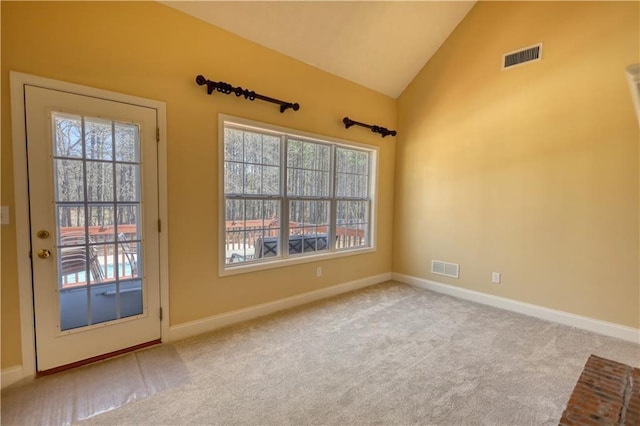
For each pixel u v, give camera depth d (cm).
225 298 292
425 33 368
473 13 361
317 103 353
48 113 202
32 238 201
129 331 242
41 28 198
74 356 220
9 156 192
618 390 120
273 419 172
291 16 289
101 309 230
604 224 282
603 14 276
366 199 432
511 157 337
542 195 316
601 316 285
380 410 180
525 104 325
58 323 213
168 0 243
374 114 417
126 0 228
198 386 199
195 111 264
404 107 438
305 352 244
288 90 326
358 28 327
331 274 384
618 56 271
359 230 425
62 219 212
